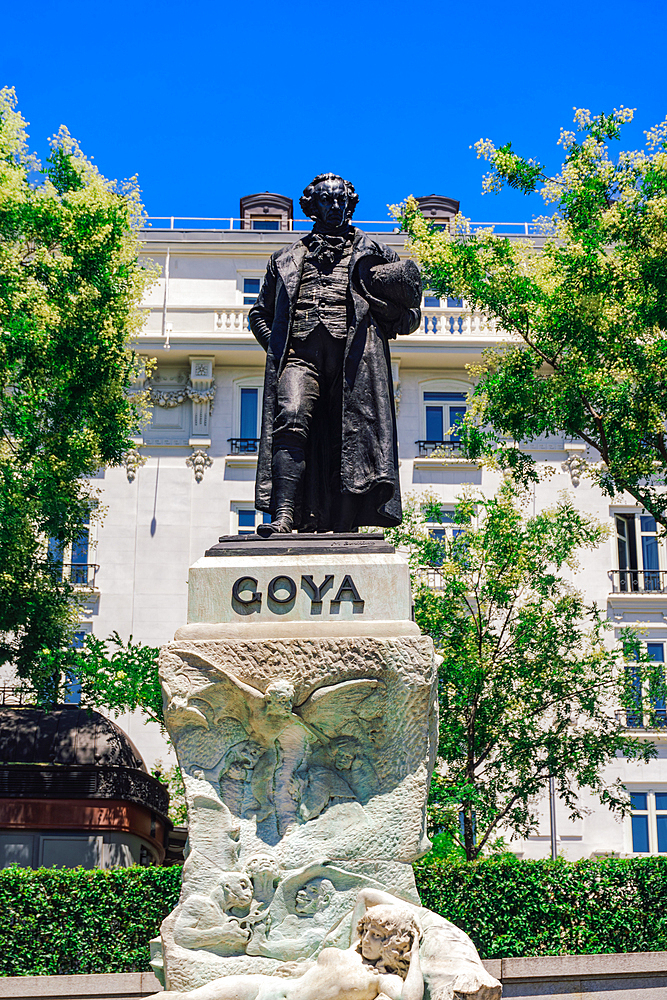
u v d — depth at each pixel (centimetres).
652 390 1855
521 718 2080
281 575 595
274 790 568
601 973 1374
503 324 2006
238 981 515
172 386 3319
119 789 2339
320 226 714
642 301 1841
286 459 664
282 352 684
